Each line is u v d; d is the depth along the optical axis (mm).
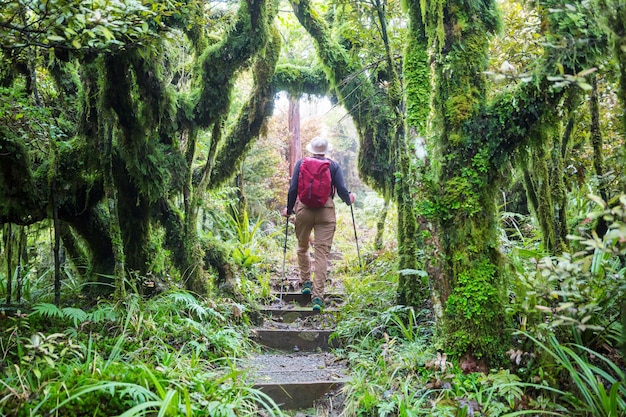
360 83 6273
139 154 4285
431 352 3328
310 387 3451
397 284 4844
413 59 3473
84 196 4449
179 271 4812
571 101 3012
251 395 2969
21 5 2604
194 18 4090
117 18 2779
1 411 2283
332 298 5699
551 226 3838
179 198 5301
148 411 2469
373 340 4152
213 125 4961
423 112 3408
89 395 2486
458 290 3182
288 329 4832
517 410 2721
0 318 3299
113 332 3541
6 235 4398
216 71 4688
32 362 2773
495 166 3217
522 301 3094
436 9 3291
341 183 5312
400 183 4777
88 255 4930
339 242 9672
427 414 2744
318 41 6277
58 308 3400
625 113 2410
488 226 3244
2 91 3197
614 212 1984
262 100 5750
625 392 2582
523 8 4281
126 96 4113
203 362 3564
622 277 2424
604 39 2654
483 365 3088
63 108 4777
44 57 4324
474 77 3260
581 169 4523
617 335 2898
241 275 5996
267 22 4828
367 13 5098
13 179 3666
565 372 2920
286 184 14578
